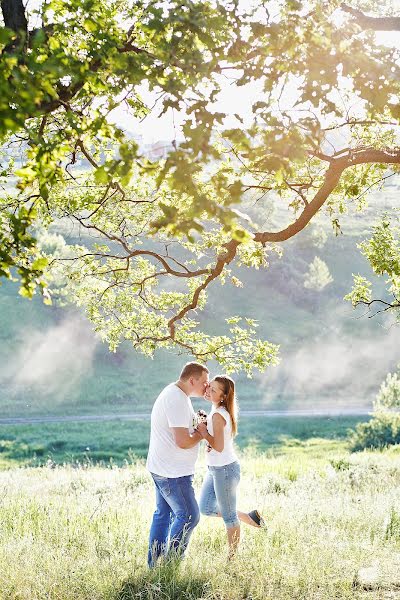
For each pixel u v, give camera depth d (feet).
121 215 31.65
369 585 19.98
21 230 12.96
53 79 11.88
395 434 124.47
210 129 12.75
